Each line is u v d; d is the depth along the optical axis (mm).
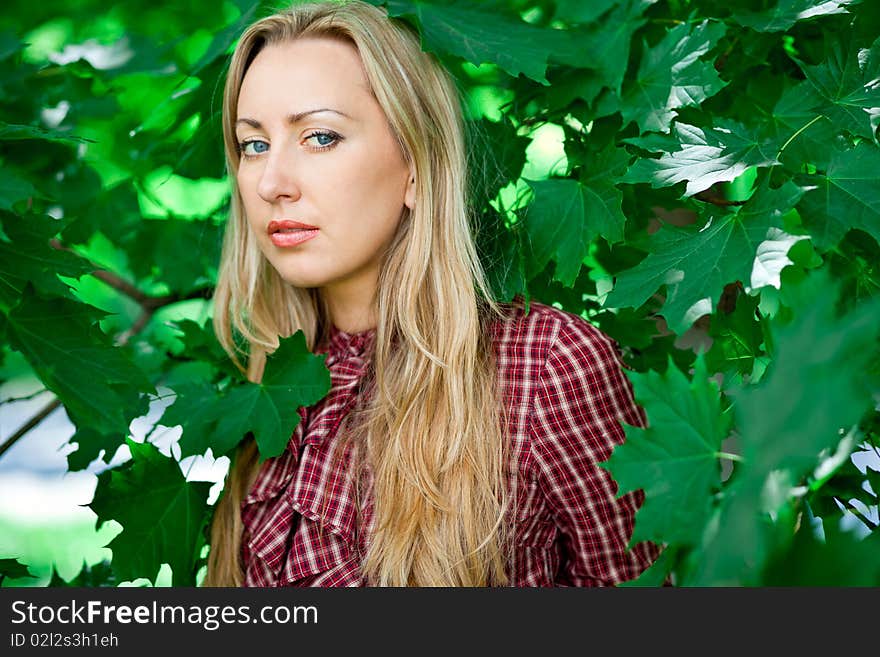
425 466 1111
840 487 1025
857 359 578
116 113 1503
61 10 1771
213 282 1617
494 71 1432
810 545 623
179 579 1183
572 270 1128
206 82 1271
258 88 1087
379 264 1173
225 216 1547
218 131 1348
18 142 1428
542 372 1127
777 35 1178
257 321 1277
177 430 1665
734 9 1164
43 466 3160
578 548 1153
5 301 988
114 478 1151
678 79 1131
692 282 922
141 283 1737
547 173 1431
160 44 1657
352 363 1177
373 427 1144
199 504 1206
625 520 1128
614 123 1217
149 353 1615
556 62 1159
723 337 1122
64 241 1553
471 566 1106
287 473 1157
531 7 1418
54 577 1421
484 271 1215
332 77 1071
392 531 1100
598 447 1122
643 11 1184
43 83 1478
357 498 1134
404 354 1158
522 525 1141
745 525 588
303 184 1071
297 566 1119
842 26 1062
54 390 964
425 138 1132
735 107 1215
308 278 1099
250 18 1184
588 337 1141
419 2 1171
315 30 1094
